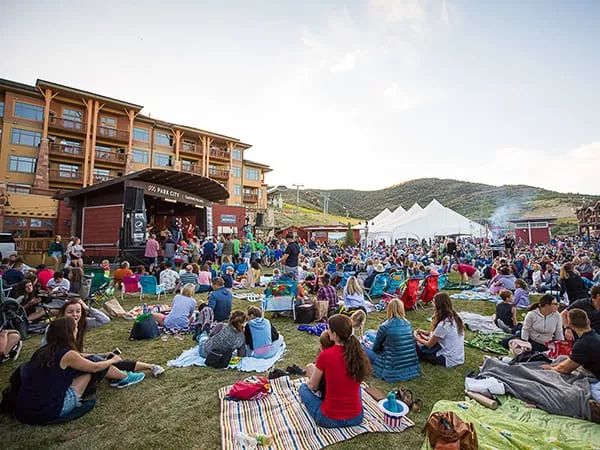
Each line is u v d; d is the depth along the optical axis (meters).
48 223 27.39
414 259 18.00
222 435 3.06
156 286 9.58
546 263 13.70
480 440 2.94
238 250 17.47
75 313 4.03
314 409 3.28
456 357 4.86
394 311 4.57
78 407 3.43
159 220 23.98
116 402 3.71
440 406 3.58
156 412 3.52
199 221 22.31
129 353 5.29
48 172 32.44
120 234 15.13
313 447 2.92
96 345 5.68
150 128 41.47
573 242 39.31
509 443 2.89
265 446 2.92
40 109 33.22
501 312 6.92
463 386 4.22
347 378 3.20
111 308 7.74
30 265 16.62
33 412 3.21
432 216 29.30
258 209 47.53
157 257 14.98
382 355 4.51
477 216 102.88
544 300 4.98
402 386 4.21
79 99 35.25
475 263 18.67
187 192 20.16
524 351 4.70
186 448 2.94
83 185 34.72
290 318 7.93
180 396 3.87
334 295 7.95
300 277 12.52
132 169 38.84
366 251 25.78
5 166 31.22
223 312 6.59
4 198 25.77
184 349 5.48
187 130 43.78
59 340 3.41
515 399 3.69
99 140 36.69
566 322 4.94
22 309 6.03
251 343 5.14
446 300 4.99
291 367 4.61
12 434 3.08
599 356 3.54
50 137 33.72
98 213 16.86
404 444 2.99
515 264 14.57
